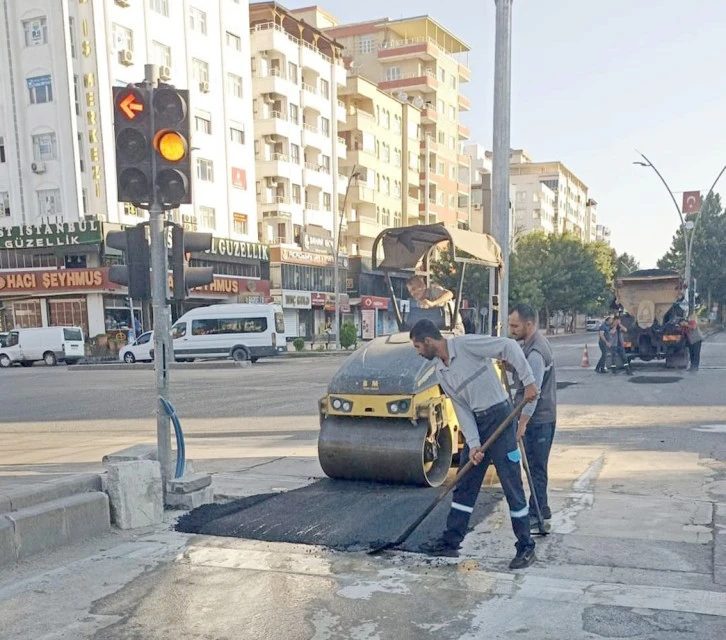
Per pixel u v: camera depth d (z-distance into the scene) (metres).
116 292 35.59
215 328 29.08
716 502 5.92
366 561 4.69
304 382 19.34
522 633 3.61
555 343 40.62
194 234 6.35
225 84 41.62
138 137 6.05
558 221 107.44
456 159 66.38
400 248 8.45
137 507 5.58
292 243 46.16
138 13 36.19
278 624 3.80
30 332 33.31
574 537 5.07
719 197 68.88
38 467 8.53
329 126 50.78
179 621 3.87
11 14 34.53
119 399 16.72
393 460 6.41
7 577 4.55
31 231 34.31
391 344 7.14
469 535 5.18
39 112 34.56
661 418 10.70
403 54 59.94
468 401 4.70
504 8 10.00
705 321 68.25
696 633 3.56
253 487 6.78
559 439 9.22
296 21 48.06
